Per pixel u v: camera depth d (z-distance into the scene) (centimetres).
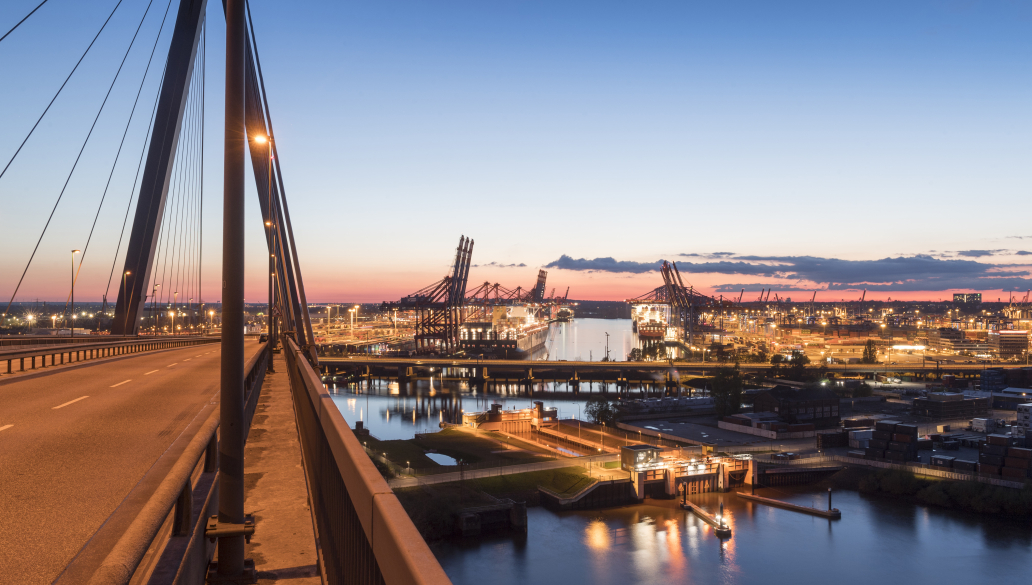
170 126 7862
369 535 365
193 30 8038
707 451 10531
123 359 4300
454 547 7494
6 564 634
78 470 1077
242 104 746
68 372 3203
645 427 14262
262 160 5528
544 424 14300
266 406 2025
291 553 783
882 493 9950
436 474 9700
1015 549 7562
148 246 7719
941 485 9538
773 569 6956
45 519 797
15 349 3023
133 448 1272
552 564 7000
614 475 9794
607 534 8000
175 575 526
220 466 707
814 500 9644
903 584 6631
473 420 14175
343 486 508
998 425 14375
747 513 8988
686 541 7794
